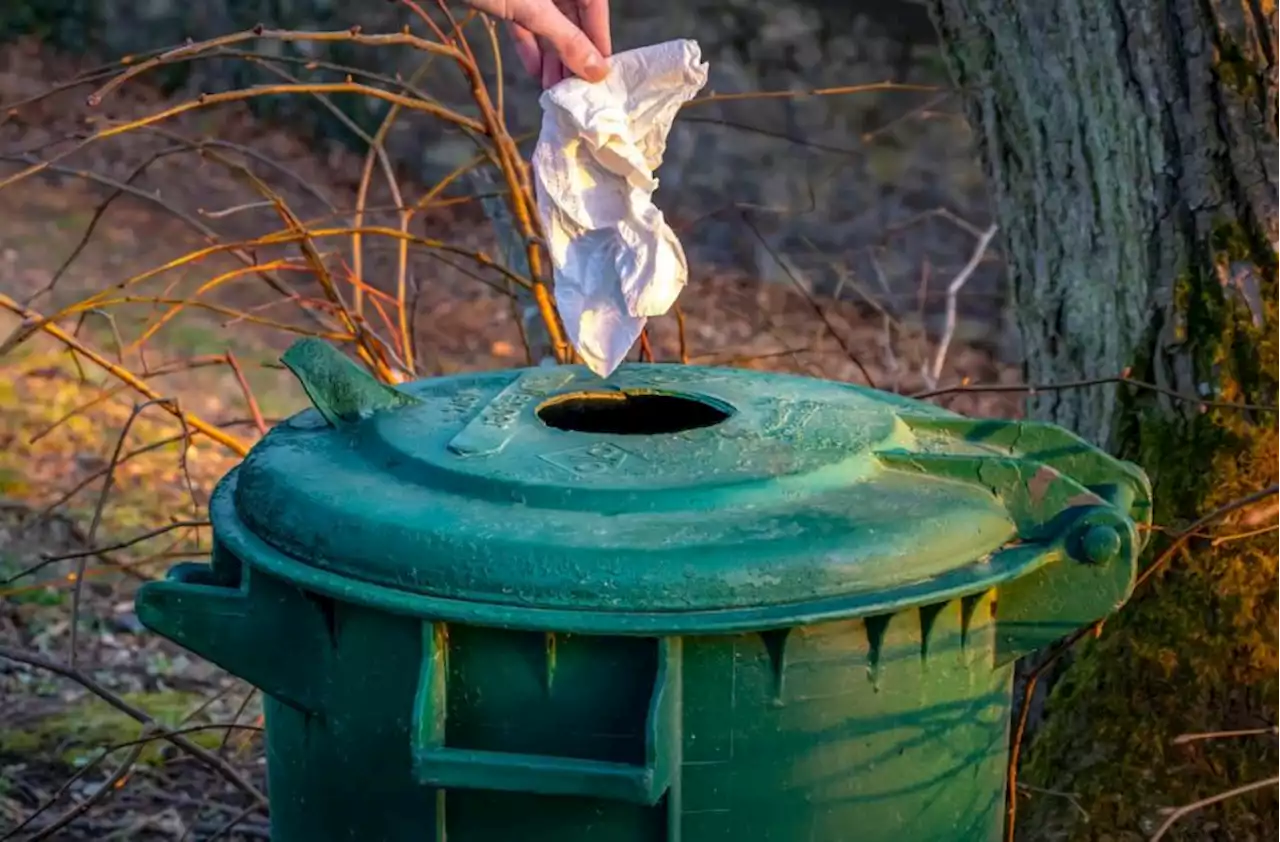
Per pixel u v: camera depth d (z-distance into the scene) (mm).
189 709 3527
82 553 2660
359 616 1584
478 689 1523
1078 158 2695
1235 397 2469
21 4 11375
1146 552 2473
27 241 8102
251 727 2705
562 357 2889
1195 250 2514
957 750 1676
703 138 9055
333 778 1665
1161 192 2527
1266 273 2477
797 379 2066
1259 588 2395
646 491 1558
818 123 8859
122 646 3885
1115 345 2656
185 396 5934
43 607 4016
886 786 1605
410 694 1561
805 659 1521
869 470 1693
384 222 8539
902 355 5727
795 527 1521
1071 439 1820
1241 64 2436
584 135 1804
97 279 7637
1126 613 2465
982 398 6406
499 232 3600
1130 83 2537
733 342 7027
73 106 10453
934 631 1591
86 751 3311
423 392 1998
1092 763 2416
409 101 2666
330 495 1623
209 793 3184
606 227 1844
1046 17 2693
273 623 1678
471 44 9391
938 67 8602
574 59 1862
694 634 1448
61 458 5090
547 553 1475
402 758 1582
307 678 1659
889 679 1570
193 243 8430
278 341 6941
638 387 1946
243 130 10227
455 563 1492
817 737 1548
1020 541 1662
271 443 1836
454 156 9406
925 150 8555
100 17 11297
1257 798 2320
